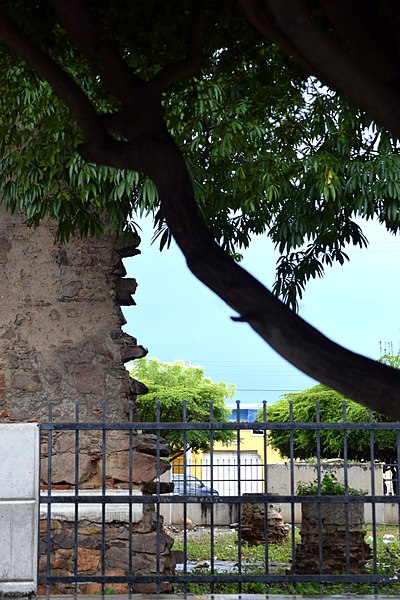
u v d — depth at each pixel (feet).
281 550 50.98
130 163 12.40
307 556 35.42
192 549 52.13
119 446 29.50
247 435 128.26
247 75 17.85
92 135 12.41
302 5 10.46
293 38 10.67
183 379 94.99
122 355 30.22
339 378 11.23
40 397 29.71
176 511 74.90
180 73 12.39
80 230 30.01
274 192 29.81
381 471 74.69
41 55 12.18
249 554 48.73
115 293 30.55
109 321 30.35
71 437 29.40
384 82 11.18
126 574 27.45
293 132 26.07
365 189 31.96
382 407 11.17
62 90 12.29
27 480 22.57
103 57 12.32
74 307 30.30
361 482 74.08
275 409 83.35
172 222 12.25
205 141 27.61
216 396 89.20
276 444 82.23
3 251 30.48
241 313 11.68
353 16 11.70
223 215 37.11
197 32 12.54
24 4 13.29
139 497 22.48
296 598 22.09
